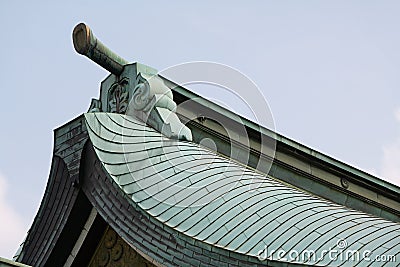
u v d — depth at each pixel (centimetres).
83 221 1956
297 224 1733
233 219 1722
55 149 1994
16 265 1523
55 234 1977
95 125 1922
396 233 1764
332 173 2589
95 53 2130
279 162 2441
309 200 1908
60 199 1972
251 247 1638
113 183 1820
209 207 1752
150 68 2202
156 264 1717
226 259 1627
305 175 2506
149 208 1744
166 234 1703
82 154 1919
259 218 1739
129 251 1892
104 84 2277
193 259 1656
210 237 1662
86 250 1992
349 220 1803
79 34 2111
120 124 1984
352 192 2619
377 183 2675
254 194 1841
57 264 2006
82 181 1927
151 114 2075
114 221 1825
